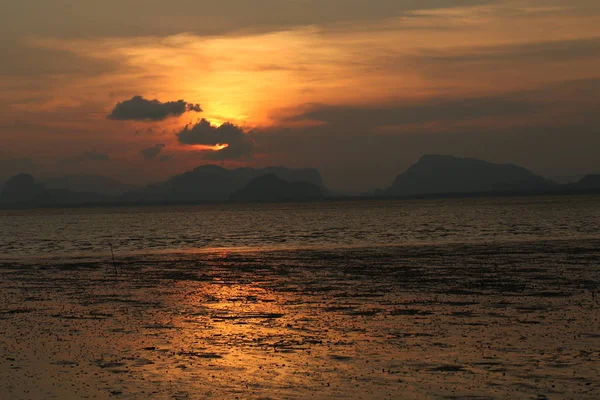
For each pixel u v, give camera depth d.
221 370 16.25
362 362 16.80
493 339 19.11
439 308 24.94
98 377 15.73
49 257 54.78
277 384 14.97
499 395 13.88
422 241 66.00
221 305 26.73
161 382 15.24
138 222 155.88
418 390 14.33
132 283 34.97
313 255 51.34
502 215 139.25
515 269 37.66
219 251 58.53
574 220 106.31
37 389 14.77
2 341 19.98
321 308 25.55
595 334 19.47
